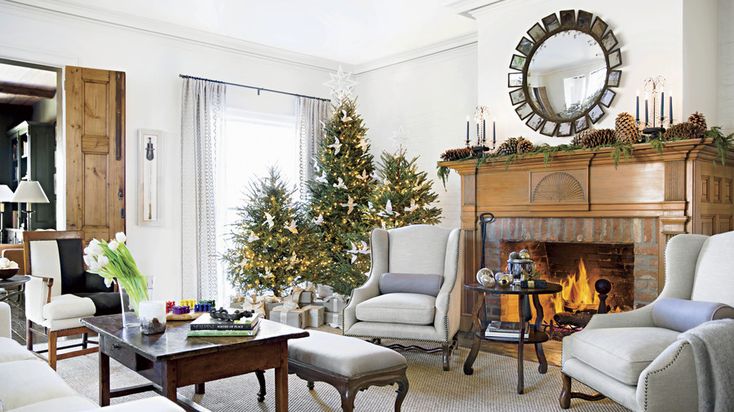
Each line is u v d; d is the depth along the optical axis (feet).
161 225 19.74
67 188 17.37
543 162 15.20
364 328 13.83
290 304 18.66
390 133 23.70
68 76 17.42
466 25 19.67
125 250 10.04
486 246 16.84
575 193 14.82
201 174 20.31
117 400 11.34
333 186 20.72
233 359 8.95
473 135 20.79
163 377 8.26
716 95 15.38
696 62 14.33
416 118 22.75
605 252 16.16
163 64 19.90
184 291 20.04
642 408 8.10
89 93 17.71
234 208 21.91
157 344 8.77
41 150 28.66
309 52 22.91
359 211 20.98
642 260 13.79
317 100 23.85
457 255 14.44
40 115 31.01
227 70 21.56
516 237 16.12
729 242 10.03
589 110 15.34
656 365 8.13
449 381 12.57
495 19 17.46
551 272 17.34
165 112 19.94
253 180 22.49
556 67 16.01
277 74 22.97
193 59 20.67
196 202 20.24
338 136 21.21
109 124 17.98
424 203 19.92
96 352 14.14
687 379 8.13
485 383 12.41
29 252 15.08
